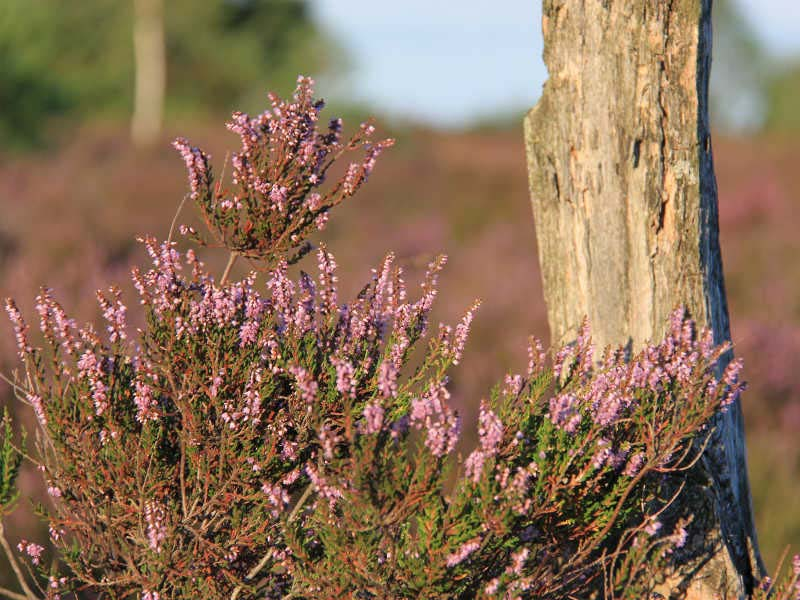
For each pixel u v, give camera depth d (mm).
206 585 2703
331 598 2531
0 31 25797
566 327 3432
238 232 2805
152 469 2682
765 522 4949
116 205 15328
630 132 3176
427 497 2398
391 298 2846
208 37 45125
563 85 3281
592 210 3291
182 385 2635
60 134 25031
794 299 9336
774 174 17719
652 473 2924
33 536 4211
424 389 2809
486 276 10492
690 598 3023
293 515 2721
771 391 6496
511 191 18797
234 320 2750
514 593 2475
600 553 3002
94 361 2646
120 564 2729
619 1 3131
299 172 2799
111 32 41500
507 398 2729
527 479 2582
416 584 2443
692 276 3219
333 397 2715
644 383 2756
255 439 2758
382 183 18500
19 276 8109
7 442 2664
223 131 27719
